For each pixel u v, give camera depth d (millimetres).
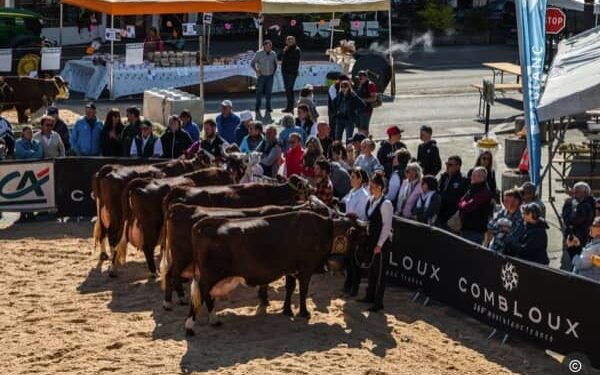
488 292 13141
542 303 12320
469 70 36281
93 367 11750
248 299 14461
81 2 28406
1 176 18531
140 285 14992
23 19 30969
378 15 43344
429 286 14258
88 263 16109
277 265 13109
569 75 16969
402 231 14648
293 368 11766
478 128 26172
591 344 11781
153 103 25766
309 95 21891
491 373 11875
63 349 12305
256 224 12977
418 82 33469
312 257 13383
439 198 14930
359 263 13961
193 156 17828
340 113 22281
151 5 27375
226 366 11844
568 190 19188
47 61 26906
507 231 13383
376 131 25562
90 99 29078
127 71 29047
